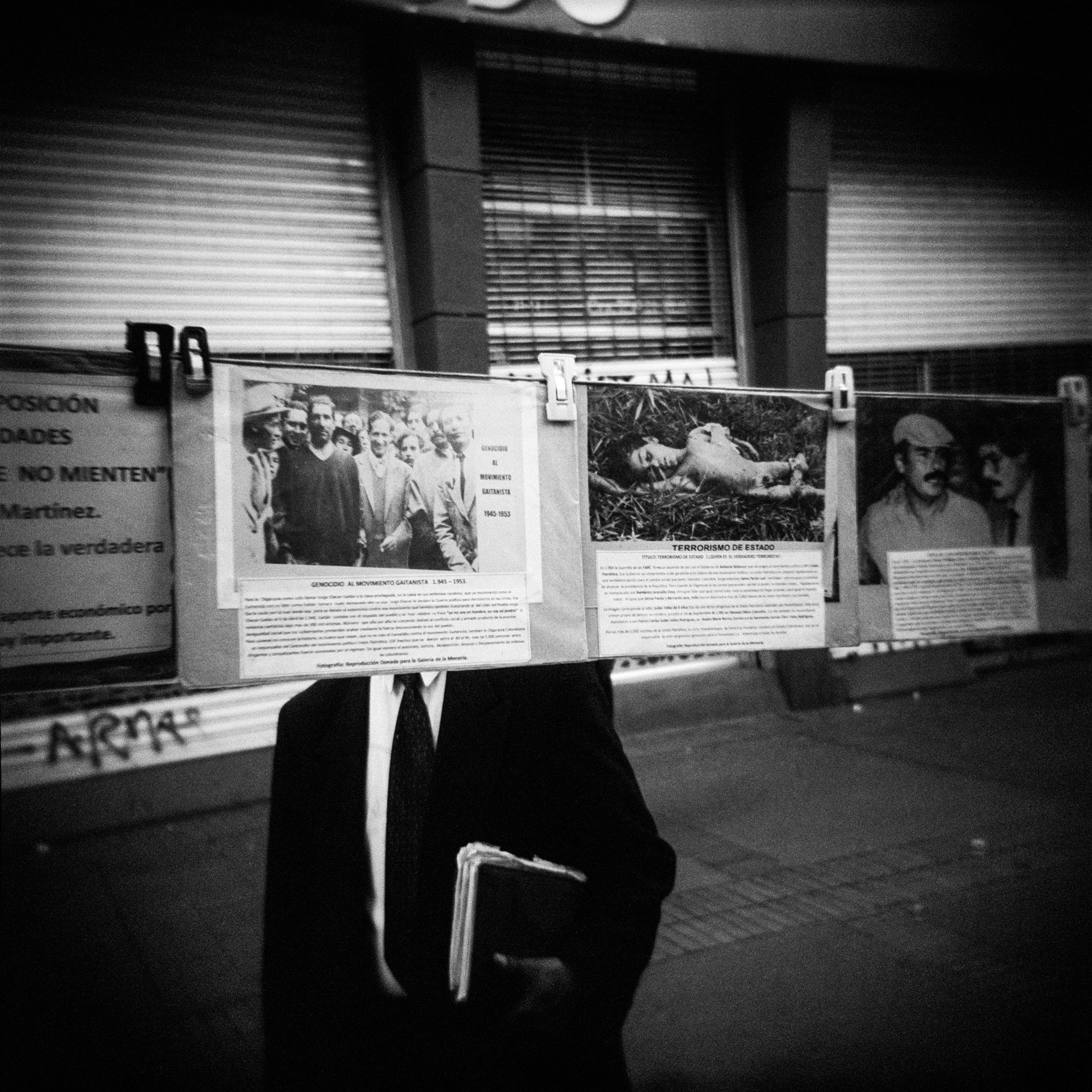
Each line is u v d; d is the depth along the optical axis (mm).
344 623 1601
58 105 5801
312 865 1775
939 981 3586
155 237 6078
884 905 4250
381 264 6754
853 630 2010
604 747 1748
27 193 5746
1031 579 2172
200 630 1521
